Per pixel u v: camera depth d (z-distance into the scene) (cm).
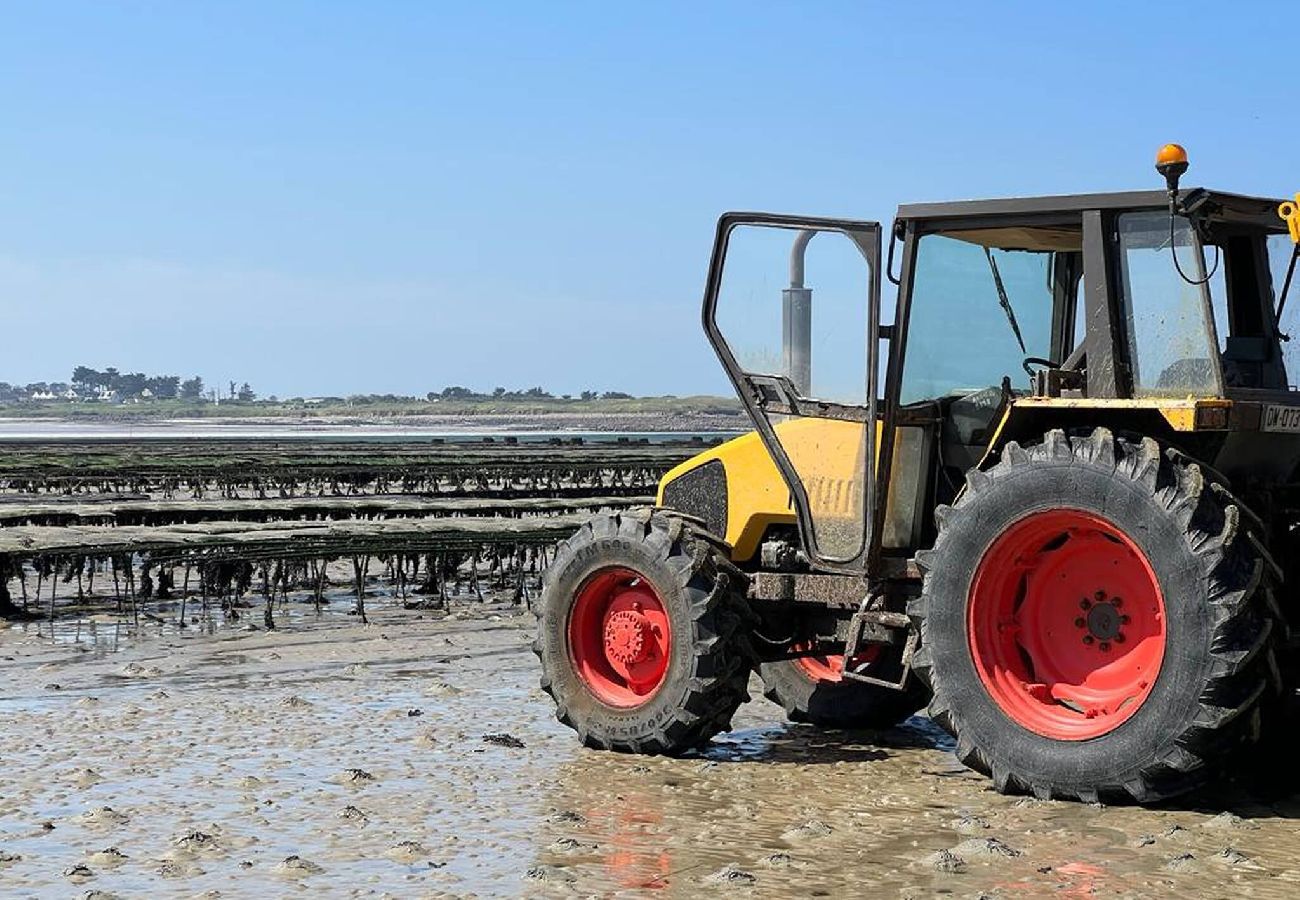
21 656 1032
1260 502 633
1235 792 607
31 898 479
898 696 768
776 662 786
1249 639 551
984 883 488
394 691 882
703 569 695
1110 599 600
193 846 534
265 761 681
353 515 1881
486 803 605
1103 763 575
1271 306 656
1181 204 590
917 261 677
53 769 663
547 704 840
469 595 1452
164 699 844
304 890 485
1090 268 621
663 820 577
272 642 1107
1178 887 481
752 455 756
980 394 684
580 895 477
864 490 688
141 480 2681
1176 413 578
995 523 607
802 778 654
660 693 697
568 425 18475
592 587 725
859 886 486
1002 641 617
